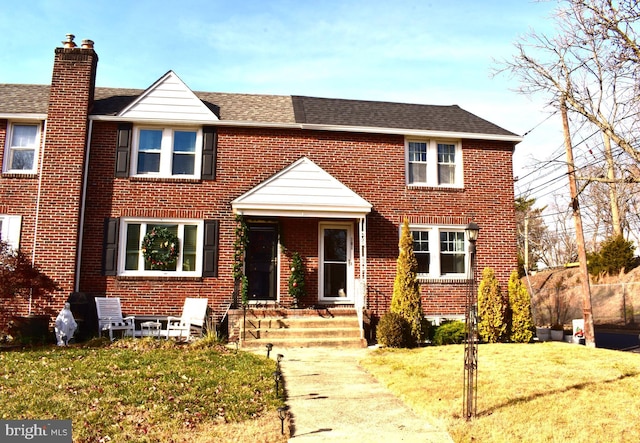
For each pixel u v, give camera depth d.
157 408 7.54
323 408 7.97
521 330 14.92
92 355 10.85
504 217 16.72
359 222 15.84
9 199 14.64
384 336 13.59
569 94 12.30
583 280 16.14
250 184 15.60
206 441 6.47
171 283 14.84
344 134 16.30
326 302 15.70
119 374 9.28
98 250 14.69
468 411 7.45
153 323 13.18
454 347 13.45
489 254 16.39
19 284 12.34
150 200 15.10
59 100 14.90
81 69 15.16
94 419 7.03
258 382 9.17
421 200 16.38
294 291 15.16
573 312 29.41
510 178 16.98
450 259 16.36
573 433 6.87
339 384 9.40
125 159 15.15
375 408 8.01
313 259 15.80
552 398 8.38
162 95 15.53
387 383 9.35
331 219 16.12
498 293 14.98
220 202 15.39
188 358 10.82
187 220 15.19
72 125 14.83
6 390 8.11
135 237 15.02
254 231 15.87
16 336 12.67
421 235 16.33
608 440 6.66
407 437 6.79
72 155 14.69
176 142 15.63
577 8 11.12
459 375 9.88
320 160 16.05
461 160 16.81
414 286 14.43
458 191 16.59
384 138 16.52
